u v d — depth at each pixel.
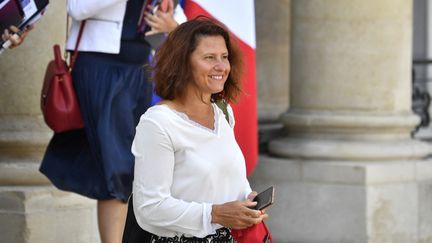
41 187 12.76
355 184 15.02
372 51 15.31
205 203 7.27
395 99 15.49
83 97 10.94
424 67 30.22
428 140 20.00
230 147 7.46
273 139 16.56
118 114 10.95
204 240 7.38
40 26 12.77
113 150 10.83
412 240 15.27
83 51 10.94
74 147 11.15
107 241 10.99
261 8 18.91
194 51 7.34
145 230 7.52
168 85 7.37
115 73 10.98
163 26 10.97
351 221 15.06
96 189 10.99
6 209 12.59
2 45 10.13
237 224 7.20
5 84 12.82
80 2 10.63
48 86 10.75
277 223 15.64
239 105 12.66
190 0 12.41
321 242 15.30
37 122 12.99
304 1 15.63
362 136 15.52
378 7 15.27
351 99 15.45
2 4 9.96
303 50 15.73
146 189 7.20
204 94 7.44
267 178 15.79
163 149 7.18
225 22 12.52
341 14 15.36
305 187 15.41
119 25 10.91
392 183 15.15
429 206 15.48
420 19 32.56
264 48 18.95
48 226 12.63
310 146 15.45
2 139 12.77
